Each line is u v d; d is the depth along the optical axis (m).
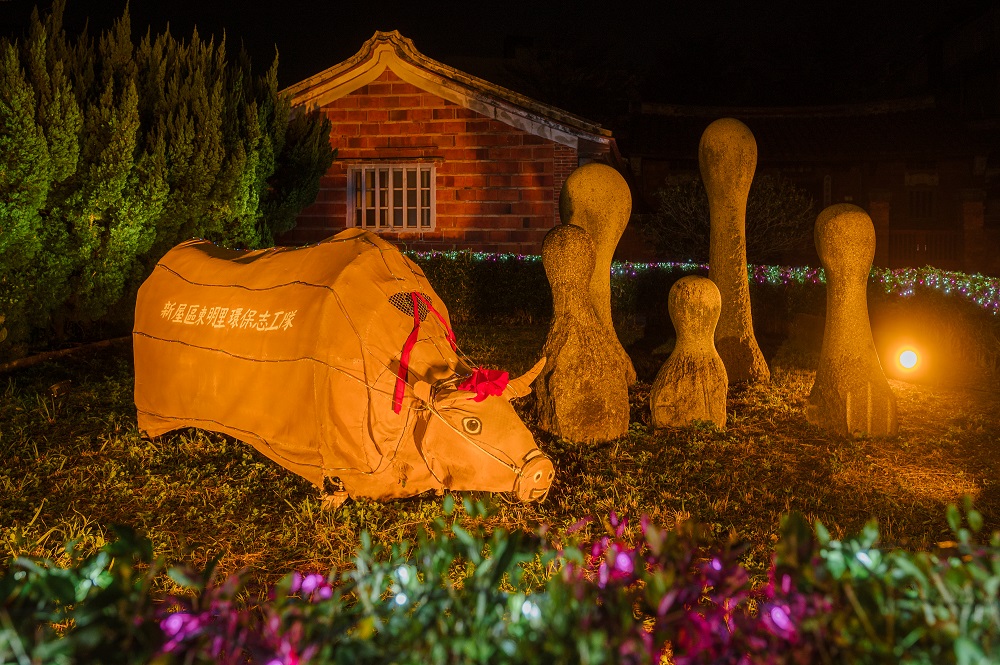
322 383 6.35
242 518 6.43
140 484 7.11
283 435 6.74
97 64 12.73
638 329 15.59
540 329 15.66
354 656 2.41
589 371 8.43
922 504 6.83
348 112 19.00
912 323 12.34
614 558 2.93
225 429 7.30
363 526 6.16
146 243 12.30
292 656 2.39
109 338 13.17
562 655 2.38
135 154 12.14
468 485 6.04
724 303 10.95
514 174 18.50
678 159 28.80
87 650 2.38
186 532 6.16
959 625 2.36
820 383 8.93
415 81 18.66
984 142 27.72
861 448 8.30
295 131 16.27
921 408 9.73
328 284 6.57
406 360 6.28
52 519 6.31
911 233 28.47
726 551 2.95
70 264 11.48
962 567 2.53
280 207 16.19
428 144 18.77
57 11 11.93
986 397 10.16
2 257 10.44
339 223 19.23
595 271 10.44
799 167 29.28
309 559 5.70
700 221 22.83
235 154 13.49
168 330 7.75
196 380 7.44
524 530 5.93
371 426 6.28
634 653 2.39
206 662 2.42
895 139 28.41
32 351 11.83
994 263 28.19
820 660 2.52
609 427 8.50
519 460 5.82
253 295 7.23
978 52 31.03
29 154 10.12
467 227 18.73
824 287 14.17
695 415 8.87
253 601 5.01
